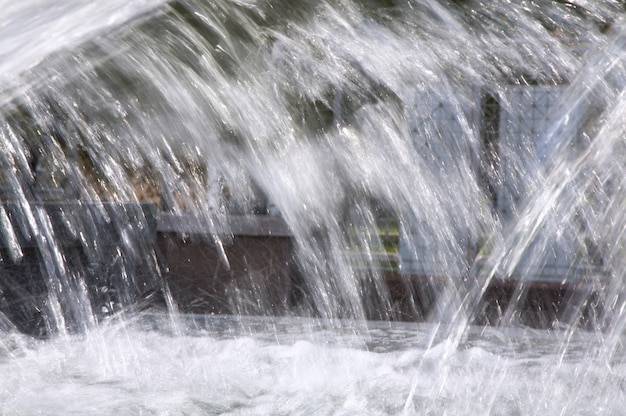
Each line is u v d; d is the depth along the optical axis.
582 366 9.33
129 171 11.61
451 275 13.75
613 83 10.29
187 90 9.40
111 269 11.73
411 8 10.56
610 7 10.55
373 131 11.62
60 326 10.93
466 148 12.91
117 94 9.11
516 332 12.10
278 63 10.06
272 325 12.77
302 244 14.13
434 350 10.09
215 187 13.13
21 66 8.57
